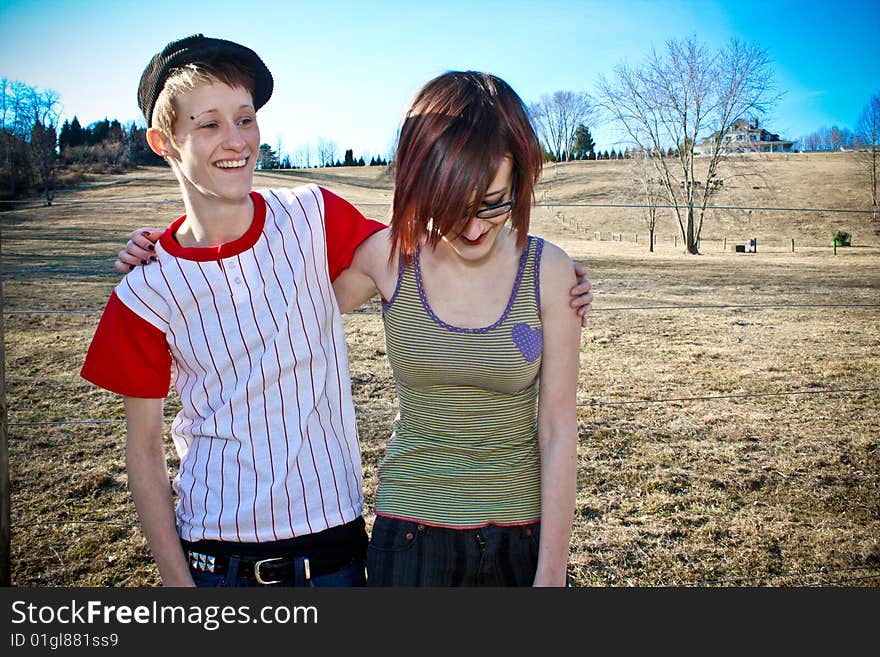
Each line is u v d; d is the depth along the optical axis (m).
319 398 1.38
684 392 5.95
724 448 4.36
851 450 4.34
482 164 1.17
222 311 1.32
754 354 7.52
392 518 1.40
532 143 1.24
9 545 1.90
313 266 1.40
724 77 29.58
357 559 1.45
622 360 7.18
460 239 1.30
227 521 1.32
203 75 1.21
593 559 2.85
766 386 6.19
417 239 1.25
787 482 3.80
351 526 1.42
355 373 6.21
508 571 1.38
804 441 4.52
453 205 1.18
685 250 26.31
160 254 1.33
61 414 5.07
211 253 1.32
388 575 1.37
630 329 8.89
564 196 41.28
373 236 1.46
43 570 2.72
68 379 6.05
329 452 1.39
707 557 2.88
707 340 8.24
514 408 1.40
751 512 3.38
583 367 6.86
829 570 2.76
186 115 1.23
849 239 27.70
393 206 1.29
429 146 1.19
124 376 1.32
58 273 13.14
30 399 5.44
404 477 1.41
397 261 1.38
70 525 3.15
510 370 1.33
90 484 3.66
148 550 2.89
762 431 4.73
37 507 3.39
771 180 39.66
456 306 1.35
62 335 7.79
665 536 3.09
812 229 31.55
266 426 1.33
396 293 1.37
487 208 1.23
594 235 33.25
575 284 1.39
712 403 5.46
